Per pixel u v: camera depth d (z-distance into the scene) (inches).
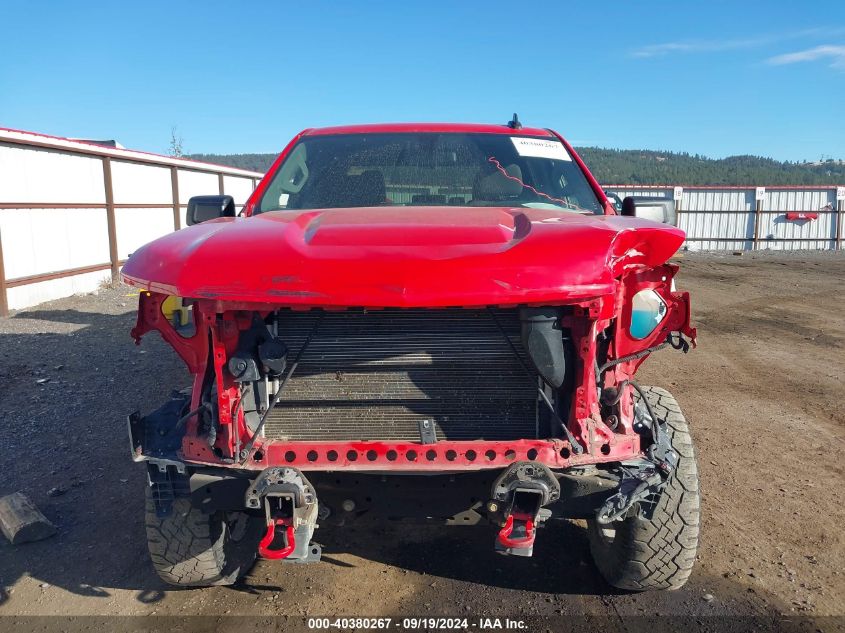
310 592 133.5
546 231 101.6
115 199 666.2
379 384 105.0
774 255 1168.2
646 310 114.5
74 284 589.9
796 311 517.0
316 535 157.1
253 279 94.7
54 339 381.7
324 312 103.0
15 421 237.1
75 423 235.5
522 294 92.3
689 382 297.3
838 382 297.7
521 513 98.8
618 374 113.7
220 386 101.1
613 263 97.8
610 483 101.7
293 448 102.2
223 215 151.2
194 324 111.6
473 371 104.7
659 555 121.8
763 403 264.4
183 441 106.3
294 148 165.5
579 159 161.2
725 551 149.0
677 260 1029.2
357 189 149.2
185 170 842.8
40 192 541.0
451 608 127.9
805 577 138.9
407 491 104.3
